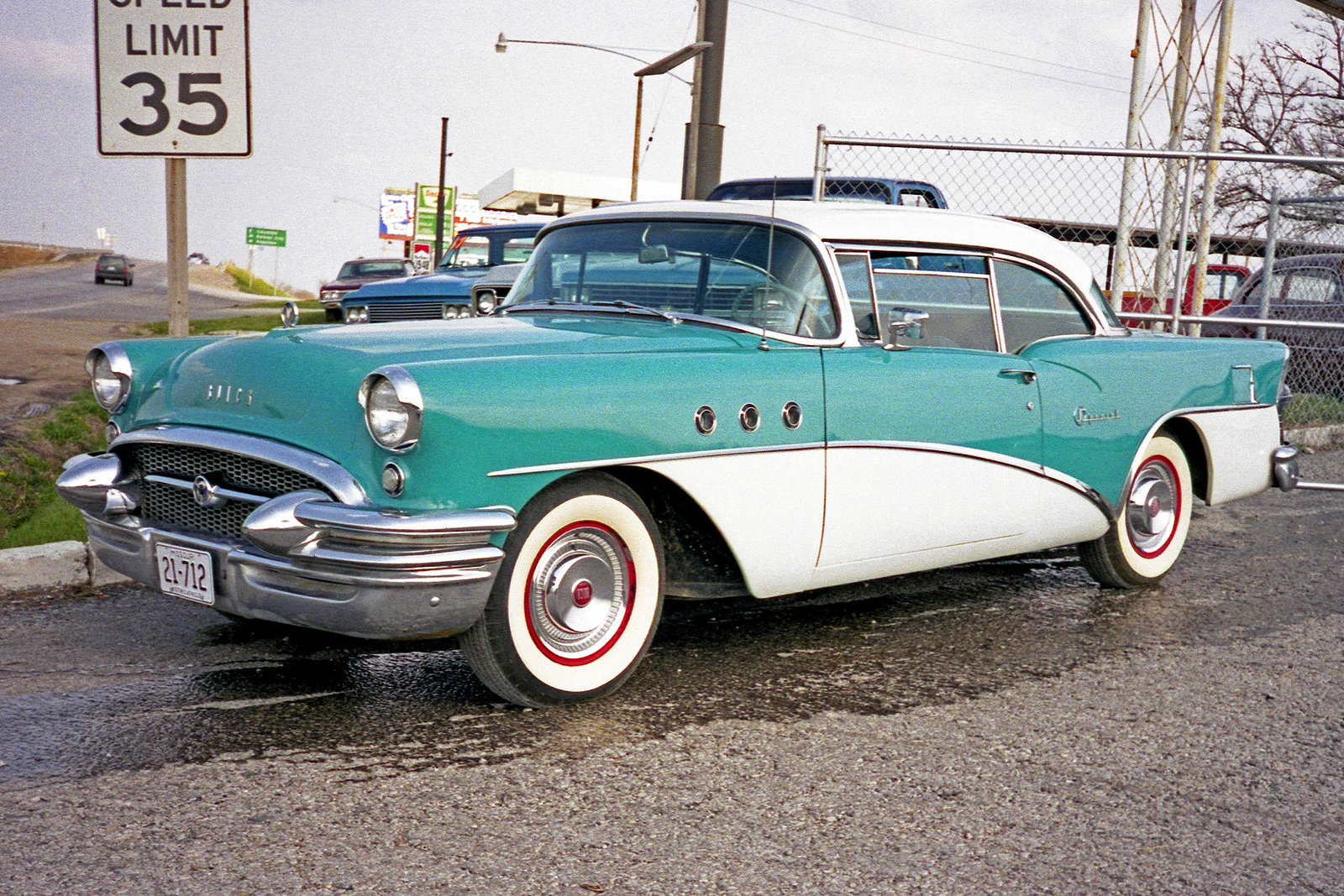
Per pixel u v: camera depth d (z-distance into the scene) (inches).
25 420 369.7
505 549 140.3
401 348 146.9
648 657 175.5
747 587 163.5
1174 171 439.8
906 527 177.6
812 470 165.0
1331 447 431.5
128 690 154.4
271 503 134.3
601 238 189.5
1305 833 120.9
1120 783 132.6
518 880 105.4
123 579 215.2
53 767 128.6
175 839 111.7
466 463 134.2
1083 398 202.4
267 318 1137.4
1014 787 130.5
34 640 176.7
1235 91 997.2
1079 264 217.5
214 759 131.6
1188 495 229.0
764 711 152.6
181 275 251.1
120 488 157.1
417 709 149.5
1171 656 182.7
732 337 167.6
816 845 114.6
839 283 175.3
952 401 181.3
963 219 196.9
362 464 134.1
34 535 229.5
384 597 131.3
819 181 272.8
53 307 1489.9
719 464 155.3
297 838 112.5
